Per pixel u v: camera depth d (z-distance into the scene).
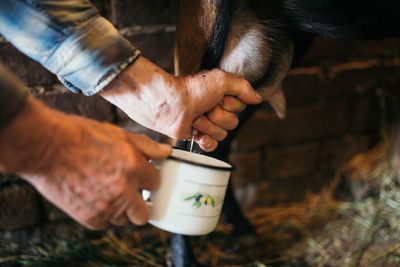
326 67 1.36
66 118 0.55
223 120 0.73
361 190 1.42
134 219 0.63
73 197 0.58
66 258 1.14
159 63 1.14
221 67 0.75
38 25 0.64
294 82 1.33
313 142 1.49
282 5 0.74
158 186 0.65
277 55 0.76
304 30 0.80
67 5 0.64
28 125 0.50
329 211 1.39
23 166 0.53
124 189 0.59
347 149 1.56
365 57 1.40
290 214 1.41
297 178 1.51
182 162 0.62
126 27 1.08
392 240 1.19
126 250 1.20
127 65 0.67
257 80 0.75
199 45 0.72
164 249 1.21
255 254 1.19
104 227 0.64
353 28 0.82
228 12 0.68
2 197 1.13
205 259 1.17
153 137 1.11
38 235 1.21
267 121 1.37
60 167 0.55
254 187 1.45
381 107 1.54
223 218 1.29
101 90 0.71
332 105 1.45
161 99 0.68
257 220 1.38
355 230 1.26
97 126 0.59
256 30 0.72
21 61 1.02
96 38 0.65
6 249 1.17
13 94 0.48
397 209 1.32
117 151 0.58
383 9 0.80
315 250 1.19
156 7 1.08
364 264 1.10
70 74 0.69
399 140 1.39
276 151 1.43
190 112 0.69
